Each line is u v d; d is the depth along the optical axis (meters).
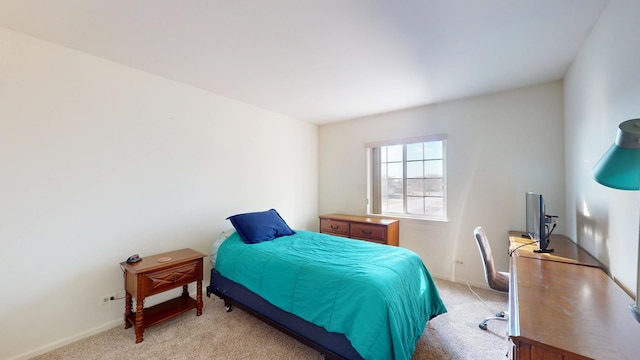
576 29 1.75
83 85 2.12
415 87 2.83
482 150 3.05
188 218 2.82
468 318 2.35
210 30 1.79
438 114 3.37
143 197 2.47
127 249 2.36
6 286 1.79
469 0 1.46
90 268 2.15
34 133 1.90
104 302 2.21
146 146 2.50
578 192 2.15
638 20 1.20
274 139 3.84
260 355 1.87
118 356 1.86
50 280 1.96
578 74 2.08
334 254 2.22
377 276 1.70
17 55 1.83
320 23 1.70
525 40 1.89
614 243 1.47
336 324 1.61
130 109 2.39
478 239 2.17
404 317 1.62
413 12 1.58
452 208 3.25
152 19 1.67
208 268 2.99
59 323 1.98
